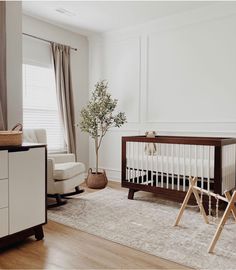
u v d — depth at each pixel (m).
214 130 3.68
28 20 4.02
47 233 2.42
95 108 4.20
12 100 2.77
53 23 4.30
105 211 3.02
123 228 2.52
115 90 4.71
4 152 2.03
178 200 3.17
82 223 2.65
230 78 3.56
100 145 4.94
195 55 3.84
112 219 2.76
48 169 3.16
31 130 3.66
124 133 4.62
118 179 4.70
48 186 3.18
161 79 4.18
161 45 4.16
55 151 4.43
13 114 2.79
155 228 2.52
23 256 1.98
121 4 3.58
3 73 2.61
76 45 4.80
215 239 2.05
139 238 2.30
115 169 4.74
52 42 4.29
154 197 3.64
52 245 2.17
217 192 2.88
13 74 2.78
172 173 3.27
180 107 4.00
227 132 3.58
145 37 4.32
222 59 3.62
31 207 2.23
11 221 2.09
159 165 3.38
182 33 3.95
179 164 3.20
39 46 4.20
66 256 1.98
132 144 3.61
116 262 1.90
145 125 4.37
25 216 2.19
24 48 4.00
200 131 3.80
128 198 3.56
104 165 4.89
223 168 2.95
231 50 3.54
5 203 2.04
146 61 4.32
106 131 4.55
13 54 2.78
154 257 1.98
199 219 2.77
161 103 4.19
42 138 3.75
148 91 4.32
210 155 3.07
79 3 3.56
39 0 3.47
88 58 5.04
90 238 2.31
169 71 4.09
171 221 2.71
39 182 2.29
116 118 4.35
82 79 4.93
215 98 3.69
